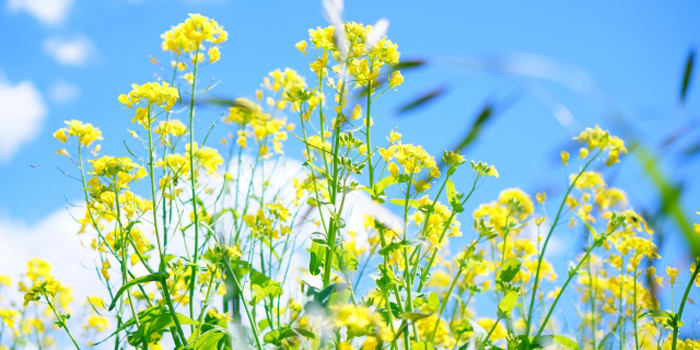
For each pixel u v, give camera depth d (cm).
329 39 198
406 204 198
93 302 213
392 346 191
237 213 213
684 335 206
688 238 68
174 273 204
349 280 200
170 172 207
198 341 197
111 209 202
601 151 195
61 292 210
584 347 201
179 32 204
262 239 209
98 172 202
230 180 213
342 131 202
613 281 209
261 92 206
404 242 194
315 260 202
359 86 201
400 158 198
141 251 206
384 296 195
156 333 202
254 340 199
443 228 204
